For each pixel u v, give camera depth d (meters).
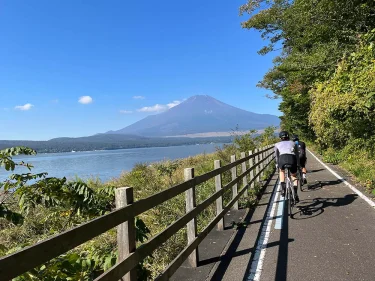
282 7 20.83
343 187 10.28
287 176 7.62
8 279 1.63
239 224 6.64
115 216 2.62
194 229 4.59
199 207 4.82
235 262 4.75
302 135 39.56
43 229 7.50
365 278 4.07
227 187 6.75
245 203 8.35
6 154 4.25
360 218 6.71
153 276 4.48
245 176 9.18
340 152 18.25
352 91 8.57
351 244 5.26
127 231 2.82
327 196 9.10
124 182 14.25
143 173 14.61
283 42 25.58
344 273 4.23
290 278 4.16
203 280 4.18
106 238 5.92
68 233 2.06
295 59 17.62
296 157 7.73
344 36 13.24
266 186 11.80
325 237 5.66
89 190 4.40
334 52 13.94
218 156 19.61
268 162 15.98
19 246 3.56
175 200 7.81
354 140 12.63
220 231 6.29
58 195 4.28
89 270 3.35
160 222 7.02
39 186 4.27
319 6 12.55
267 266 4.57
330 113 9.84
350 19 12.52
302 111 32.53
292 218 7.10
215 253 5.13
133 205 2.94
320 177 12.97
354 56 9.33
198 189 9.38
